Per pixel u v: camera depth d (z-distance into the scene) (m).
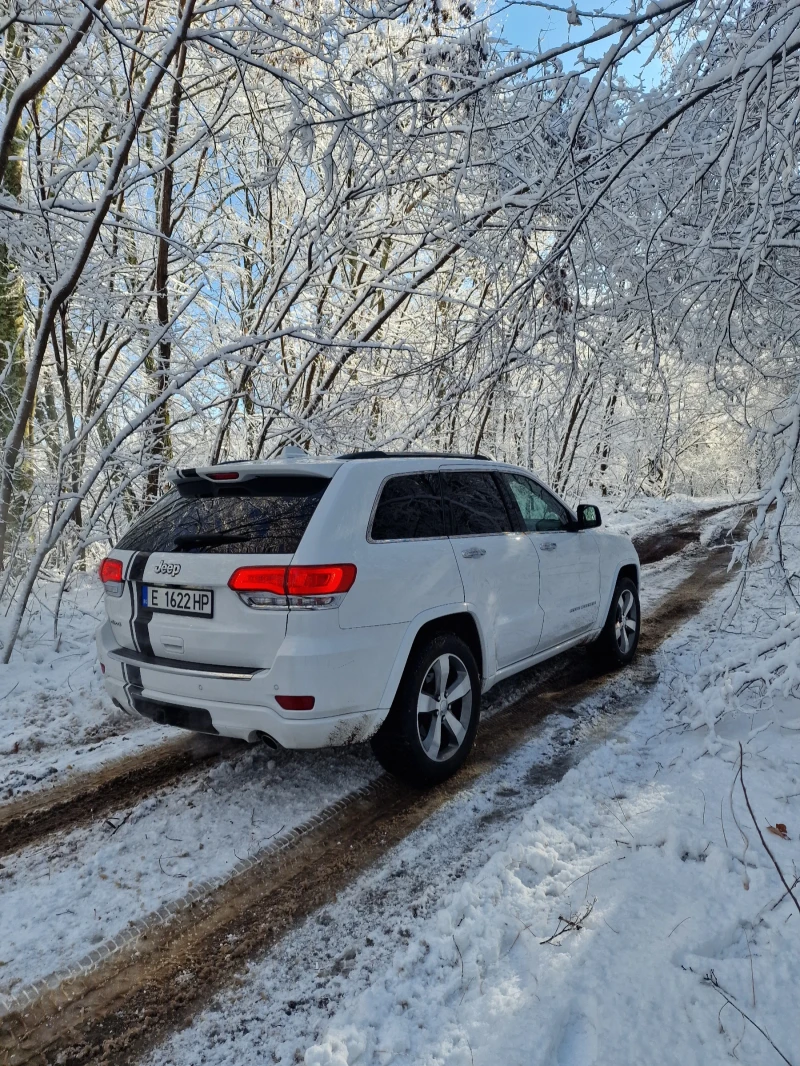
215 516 3.39
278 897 2.76
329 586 3.04
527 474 4.95
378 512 3.45
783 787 3.22
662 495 19.91
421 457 3.98
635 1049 1.91
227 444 9.13
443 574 3.66
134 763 3.98
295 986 2.31
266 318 8.97
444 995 2.19
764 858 2.69
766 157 3.82
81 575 8.00
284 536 3.14
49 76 4.87
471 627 3.94
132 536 3.73
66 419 7.68
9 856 3.07
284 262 7.43
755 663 3.91
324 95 5.90
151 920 2.64
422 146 5.39
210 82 8.21
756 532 3.75
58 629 6.46
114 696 3.66
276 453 7.89
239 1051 2.07
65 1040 2.13
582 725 4.41
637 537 14.13
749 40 3.29
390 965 2.35
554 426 6.58
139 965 2.42
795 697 3.76
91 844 3.16
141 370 8.40
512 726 4.43
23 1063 2.05
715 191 4.72
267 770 3.85
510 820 3.28
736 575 9.53
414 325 10.05
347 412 8.08
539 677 5.45
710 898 2.48
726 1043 1.91
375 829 3.23
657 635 6.61
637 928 2.36
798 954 2.21
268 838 3.18
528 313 4.59
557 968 2.22
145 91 5.09
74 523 7.65
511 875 2.75
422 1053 1.98
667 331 5.14
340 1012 2.17
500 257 5.24
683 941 2.26
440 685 3.62
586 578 5.16
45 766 3.94
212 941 2.53
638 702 4.79
